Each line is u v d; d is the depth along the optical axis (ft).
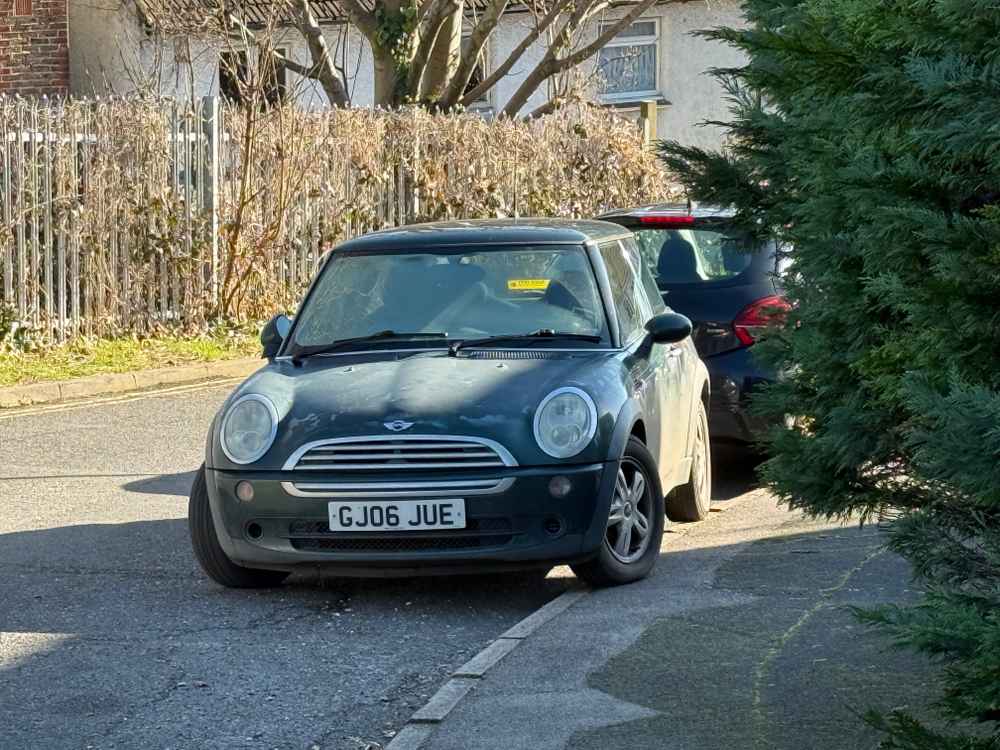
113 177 63.10
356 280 35.17
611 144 85.46
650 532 32.68
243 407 32.07
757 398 26.48
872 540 33.86
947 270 21.07
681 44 115.96
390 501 31.04
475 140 76.74
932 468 21.35
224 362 60.44
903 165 22.03
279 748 25.90
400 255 35.37
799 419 26.43
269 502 31.42
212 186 66.74
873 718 21.75
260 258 68.54
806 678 26.76
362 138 71.97
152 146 64.44
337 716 26.99
